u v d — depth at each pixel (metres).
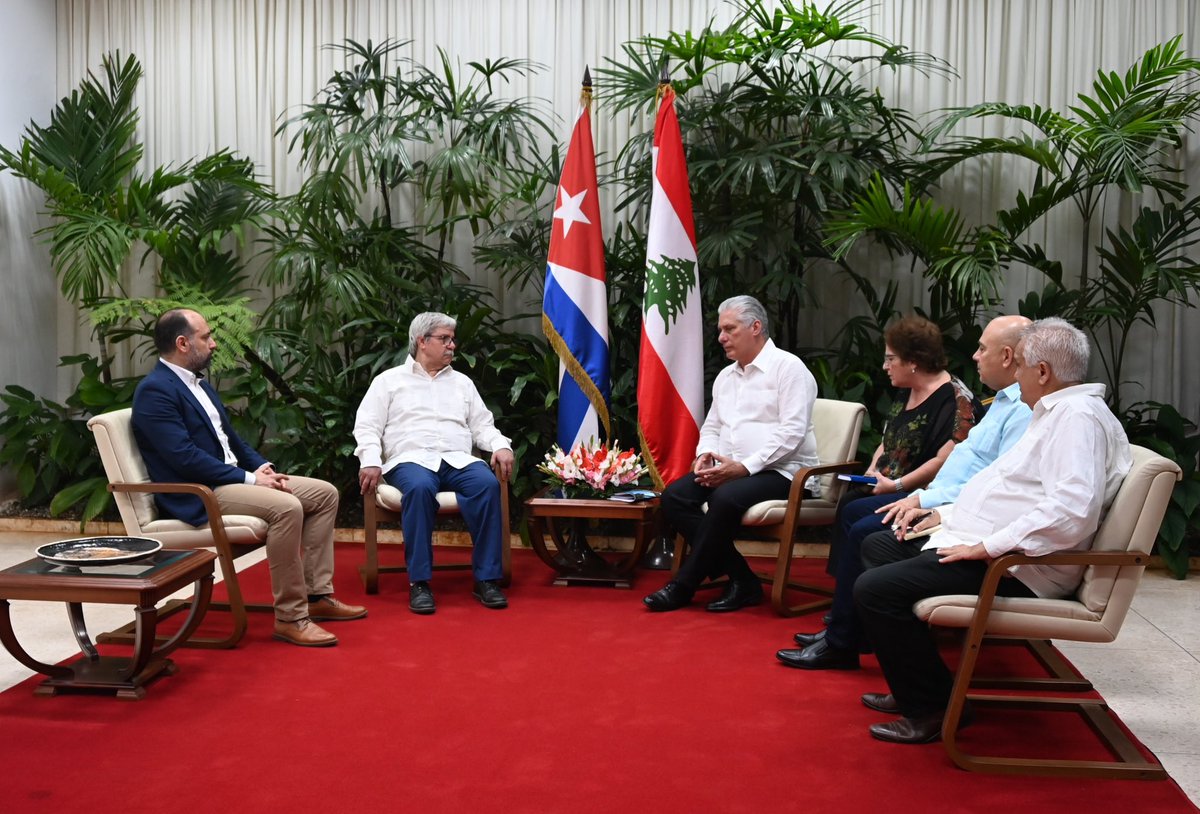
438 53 5.75
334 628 3.67
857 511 3.52
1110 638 2.50
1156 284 4.85
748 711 2.89
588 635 3.60
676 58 5.51
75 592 2.84
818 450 4.14
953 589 2.57
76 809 2.26
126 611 3.86
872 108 5.36
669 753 2.59
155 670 3.06
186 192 5.70
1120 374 5.38
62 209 5.31
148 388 3.46
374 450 4.15
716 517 3.85
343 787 2.38
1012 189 5.39
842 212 4.84
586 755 2.58
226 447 3.70
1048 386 2.55
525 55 5.69
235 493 3.45
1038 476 2.56
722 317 4.07
